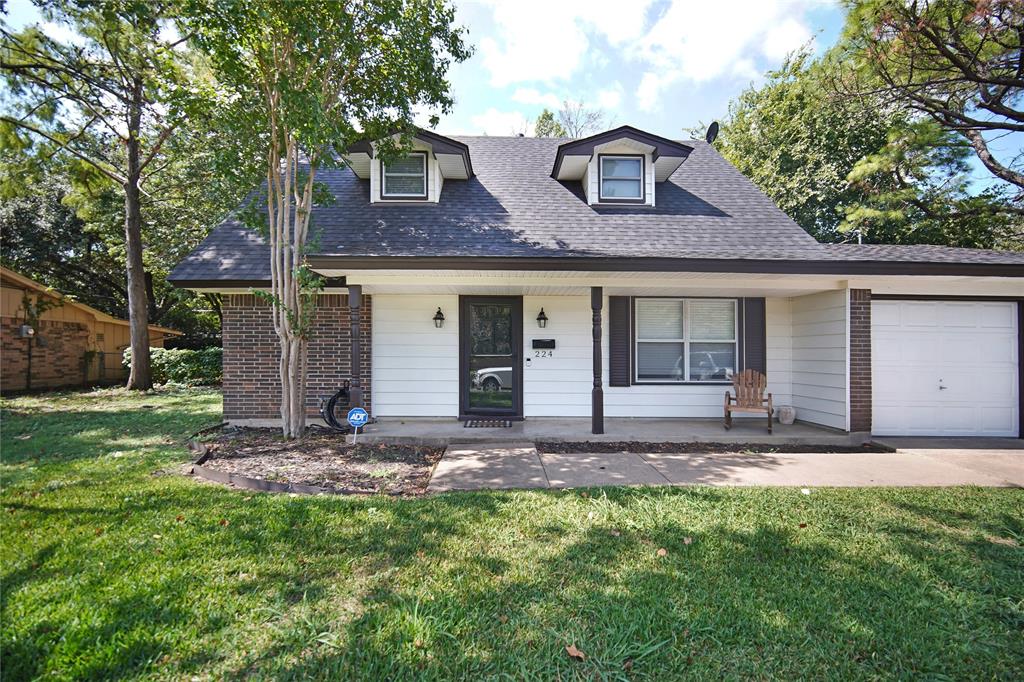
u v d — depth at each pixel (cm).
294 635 242
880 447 704
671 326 891
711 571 313
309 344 855
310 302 705
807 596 283
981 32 752
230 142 655
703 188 982
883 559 331
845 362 745
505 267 654
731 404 796
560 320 889
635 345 887
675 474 546
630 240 776
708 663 227
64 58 1259
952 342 787
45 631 243
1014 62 784
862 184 1252
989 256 738
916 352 784
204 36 561
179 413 941
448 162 920
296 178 682
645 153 914
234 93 627
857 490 483
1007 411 783
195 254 831
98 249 2184
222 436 713
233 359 830
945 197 1290
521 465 583
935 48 815
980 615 267
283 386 705
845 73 921
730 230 827
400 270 673
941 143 1031
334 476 525
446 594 282
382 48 646
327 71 635
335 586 291
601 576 305
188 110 624
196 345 2372
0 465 543
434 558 328
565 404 888
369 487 491
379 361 877
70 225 2050
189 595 278
